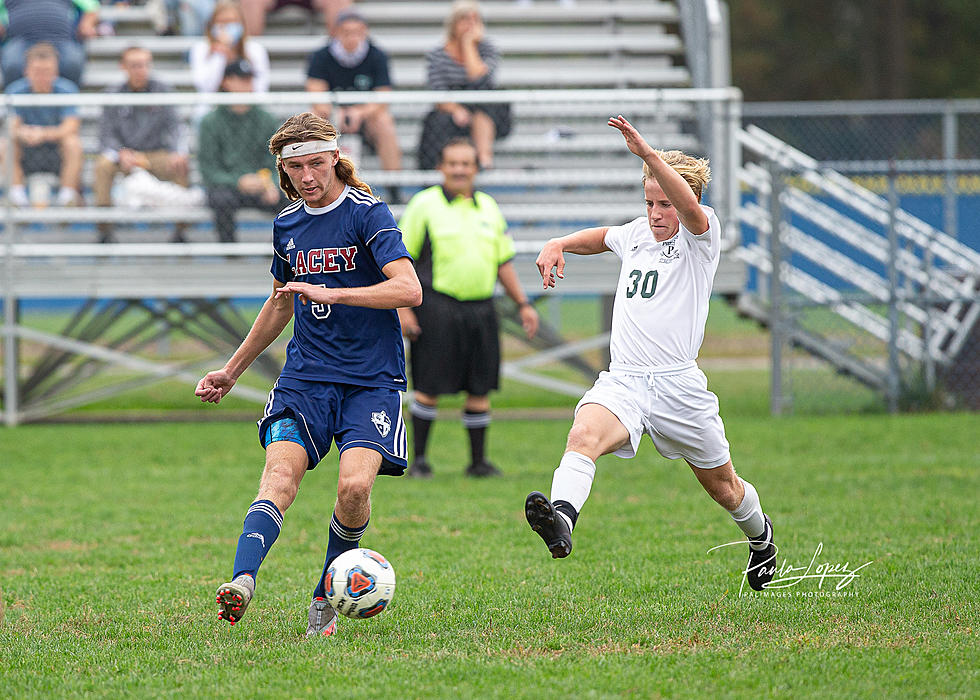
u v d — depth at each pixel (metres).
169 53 57.78
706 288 16.69
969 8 135.75
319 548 23.11
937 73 135.25
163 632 16.53
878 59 135.25
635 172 48.78
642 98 43.00
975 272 47.03
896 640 15.34
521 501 28.02
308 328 16.16
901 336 47.78
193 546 23.41
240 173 43.94
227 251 44.00
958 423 41.84
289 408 15.73
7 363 45.22
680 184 15.69
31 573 20.95
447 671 14.15
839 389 48.72
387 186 45.66
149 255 44.72
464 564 21.00
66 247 44.03
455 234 31.28
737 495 17.47
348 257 15.95
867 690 13.21
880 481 29.91
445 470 33.66
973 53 138.00
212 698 13.28
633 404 16.39
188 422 46.47
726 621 16.53
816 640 15.39
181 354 68.00
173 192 44.56
